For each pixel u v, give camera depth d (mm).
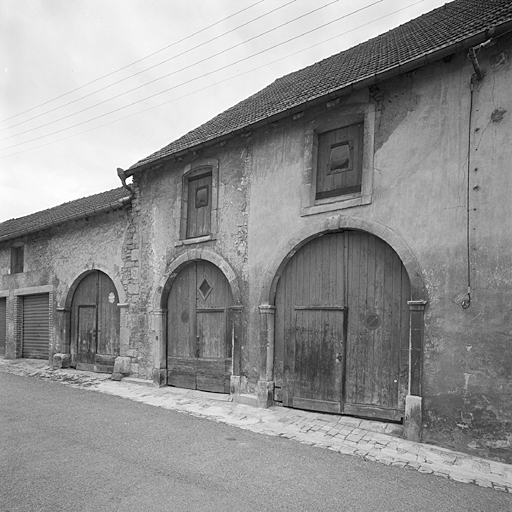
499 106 4297
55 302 10148
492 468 3807
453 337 4355
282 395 5902
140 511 2893
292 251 5812
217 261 6699
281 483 3430
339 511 2990
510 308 4055
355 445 4375
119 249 8633
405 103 4922
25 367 10117
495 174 4258
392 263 5094
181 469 3680
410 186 4797
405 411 4570
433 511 3020
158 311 7570
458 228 4434
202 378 7012
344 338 5391
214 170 6930
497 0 5492
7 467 3668
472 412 4172
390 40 6953
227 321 6781
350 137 5566
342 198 5371
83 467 3684
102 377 8391
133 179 8438
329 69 7113
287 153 6000
